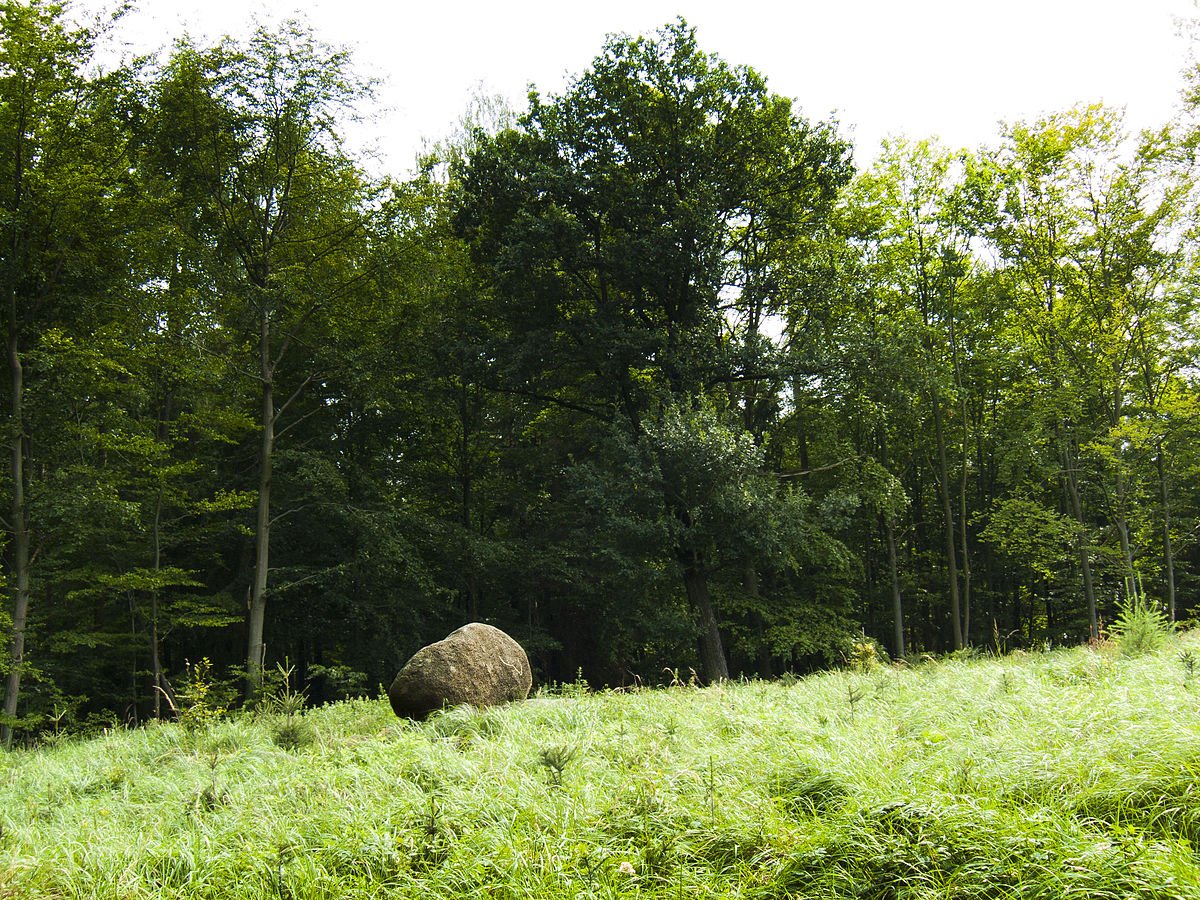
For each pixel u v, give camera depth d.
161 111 18.84
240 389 21.91
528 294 23.38
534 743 7.17
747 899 3.99
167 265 19.09
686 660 29.56
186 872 4.97
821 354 22.22
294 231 20.78
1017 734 5.44
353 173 20.86
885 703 8.11
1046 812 4.05
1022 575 33.97
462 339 23.62
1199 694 6.06
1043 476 29.00
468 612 27.48
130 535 19.73
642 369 24.22
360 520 21.72
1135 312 25.77
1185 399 24.14
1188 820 3.89
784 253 24.94
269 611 24.69
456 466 27.97
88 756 10.39
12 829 6.12
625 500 20.61
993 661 12.53
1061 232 26.98
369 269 21.05
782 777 5.10
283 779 6.88
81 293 17.86
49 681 18.28
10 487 17.88
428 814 5.14
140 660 23.62
